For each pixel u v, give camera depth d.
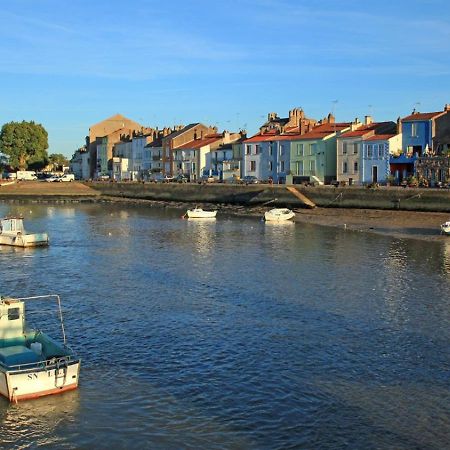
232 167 132.12
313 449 18.97
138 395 22.78
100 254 54.34
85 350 27.58
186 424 20.61
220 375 24.56
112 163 178.38
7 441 19.64
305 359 26.19
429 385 23.39
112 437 19.86
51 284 41.31
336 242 60.66
